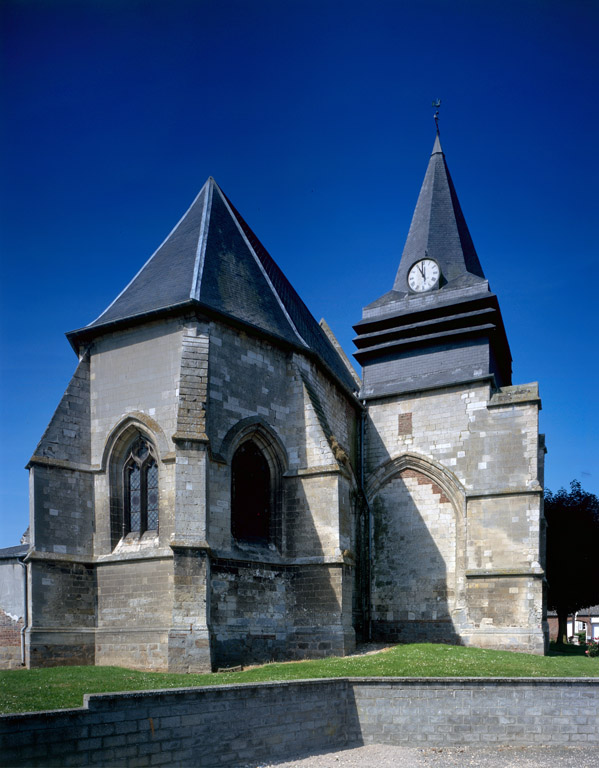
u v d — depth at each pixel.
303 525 21.00
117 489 20.12
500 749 14.88
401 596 25.66
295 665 17.84
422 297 29.66
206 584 17.64
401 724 15.33
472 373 26.84
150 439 19.61
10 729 10.10
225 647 18.17
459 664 18.12
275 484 21.55
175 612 17.22
